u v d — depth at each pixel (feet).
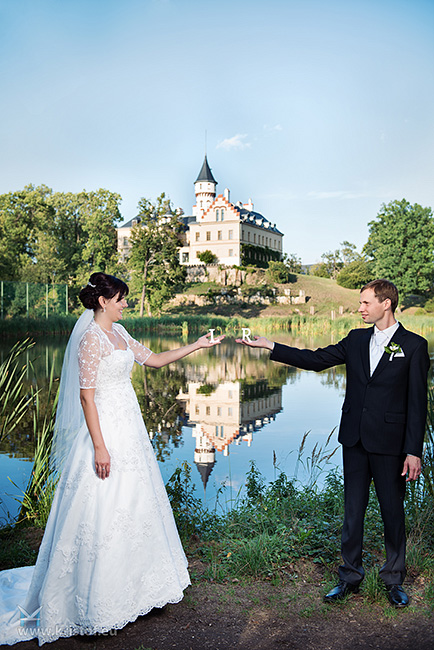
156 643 9.23
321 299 208.95
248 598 10.92
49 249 181.68
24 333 110.22
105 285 10.43
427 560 12.25
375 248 206.69
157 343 101.45
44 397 37.22
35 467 17.97
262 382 53.31
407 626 9.68
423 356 10.28
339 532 13.74
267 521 14.71
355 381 10.79
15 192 198.29
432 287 195.93
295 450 27.02
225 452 26.53
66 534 9.43
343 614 10.18
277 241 272.51
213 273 222.89
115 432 9.98
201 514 16.55
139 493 9.83
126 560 9.47
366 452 10.57
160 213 169.99
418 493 15.57
